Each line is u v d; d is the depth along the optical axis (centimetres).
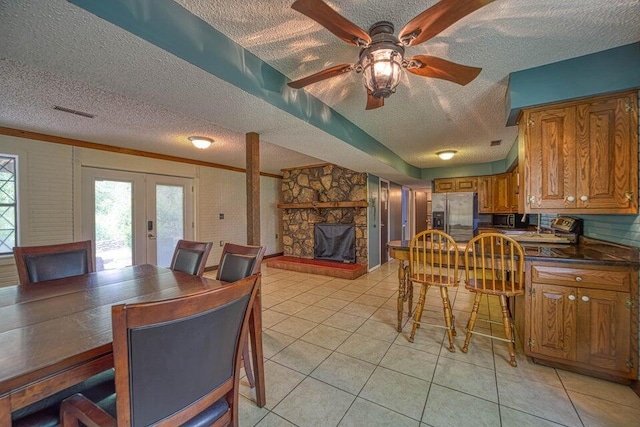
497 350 232
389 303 354
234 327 102
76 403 91
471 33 155
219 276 208
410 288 309
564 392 176
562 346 196
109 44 119
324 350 234
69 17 101
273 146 407
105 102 241
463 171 557
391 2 130
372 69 142
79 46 120
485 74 201
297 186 621
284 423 154
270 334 264
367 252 534
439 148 423
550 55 179
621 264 179
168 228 485
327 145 300
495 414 159
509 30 153
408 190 850
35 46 119
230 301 95
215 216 561
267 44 162
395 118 288
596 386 182
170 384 83
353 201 523
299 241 614
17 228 327
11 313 131
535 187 203
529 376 194
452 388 183
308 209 602
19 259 205
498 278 244
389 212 653
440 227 528
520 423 152
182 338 83
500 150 434
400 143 393
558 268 197
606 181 184
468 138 365
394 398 174
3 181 321
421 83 213
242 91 168
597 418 154
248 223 256
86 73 145
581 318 191
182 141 380
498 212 527
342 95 233
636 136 176
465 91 227
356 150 324
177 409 86
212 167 555
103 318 125
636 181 177
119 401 73
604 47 172
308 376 198
